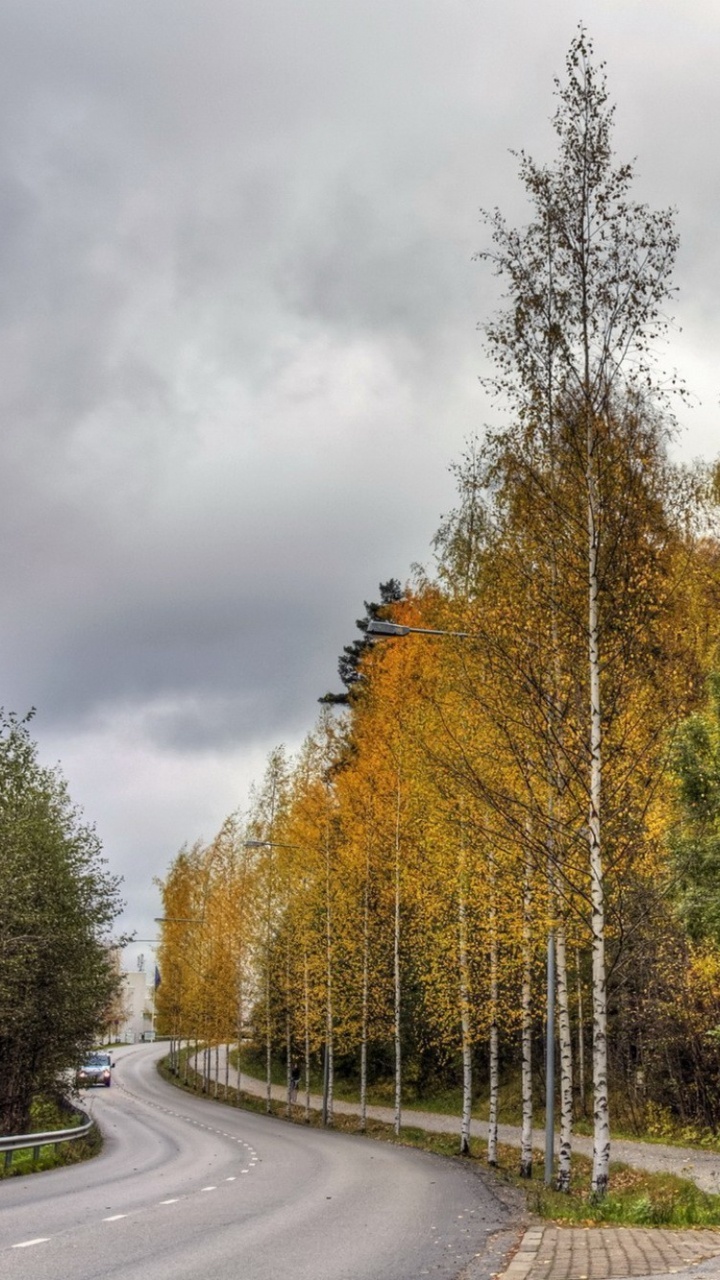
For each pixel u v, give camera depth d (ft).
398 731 98.43
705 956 75.82
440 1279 29.22
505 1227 41.81
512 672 54.19
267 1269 30.22
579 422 52.85
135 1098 202.39
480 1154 91.04
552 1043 63.72
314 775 134.82
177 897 259.39
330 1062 134.51
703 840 59.88
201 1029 216.74
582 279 52.54
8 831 97.86
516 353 53.47
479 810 68.54
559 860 53.98
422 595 108.47
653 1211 42.37
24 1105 107.65
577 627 53.36
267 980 163.32
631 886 62.39
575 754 53.11
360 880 123.13
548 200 53.16
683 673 57.36
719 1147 88.58
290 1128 128.36
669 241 52.24
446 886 84.74
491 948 81.10
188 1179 63.05
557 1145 94.17
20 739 106.73
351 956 133.18
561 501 53.11
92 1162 79.36
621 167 52.44
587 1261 31.07
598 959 49.11
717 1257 30.30
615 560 52.13
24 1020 101.50
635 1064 114.32
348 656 177.06
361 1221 42.93
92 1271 29.32
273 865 151.53
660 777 58.08
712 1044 92.89
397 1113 111.34
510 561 54.90
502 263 53.78
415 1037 150.10
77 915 108.99
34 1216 43.57
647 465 52.70
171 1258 32.07
